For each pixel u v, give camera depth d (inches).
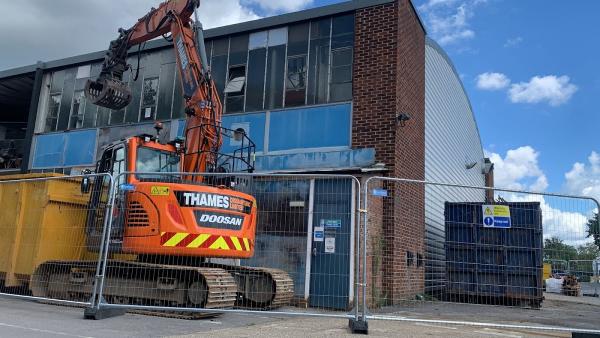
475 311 371.6
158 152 378.3
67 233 401.7
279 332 272.5
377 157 517.3
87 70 760.3
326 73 569.3
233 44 631.2
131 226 335.3
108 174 337.4
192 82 413.1
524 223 359.9
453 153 775.1
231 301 338.0
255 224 371.9
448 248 378.9
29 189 424.2
